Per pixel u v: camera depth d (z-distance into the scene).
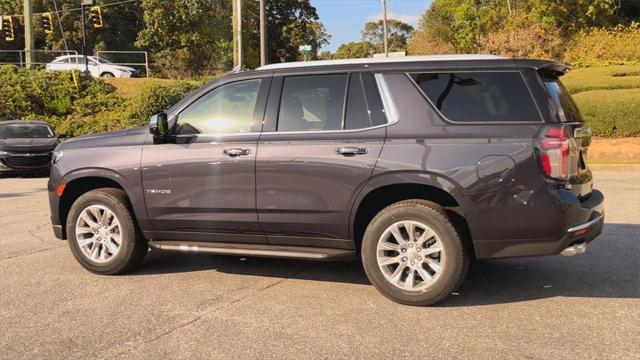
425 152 4.84
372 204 5.29
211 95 5.71
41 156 16.72
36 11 53.28
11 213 10.12
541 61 4.91
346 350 4.11
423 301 4.91
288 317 4.77
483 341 4.23
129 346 4.25
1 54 42.34
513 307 4.94
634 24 31.91
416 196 5.12
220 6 44.38
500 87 4.87
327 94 5.30
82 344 4.29
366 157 4.98
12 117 25.41
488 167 4.70
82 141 6.16
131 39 57.16
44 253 7.04
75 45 54.22
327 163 5.09
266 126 5.43
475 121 4.84
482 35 40.09
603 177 14.07
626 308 4.88
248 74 5.62
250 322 4.68
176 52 41.38
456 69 5.00
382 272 5.02
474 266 6.20
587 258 6.44
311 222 5.21
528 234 4.69
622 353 3.99
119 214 5.92
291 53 53.34
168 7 41.38
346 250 5.24
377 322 4.63
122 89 28.28
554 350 4.06
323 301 5.16
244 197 5.39
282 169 5.23
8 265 6.48
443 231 4.82
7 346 4.27
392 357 3.99
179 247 5.73
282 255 5.33
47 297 5.36
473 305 5.00
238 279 5.88
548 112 4.74
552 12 34.19
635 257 6.43
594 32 31.47
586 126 5.14
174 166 5.62
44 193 12.97
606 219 8.52
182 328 4.57
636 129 19.00
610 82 21.77
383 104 5.10
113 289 5.59
